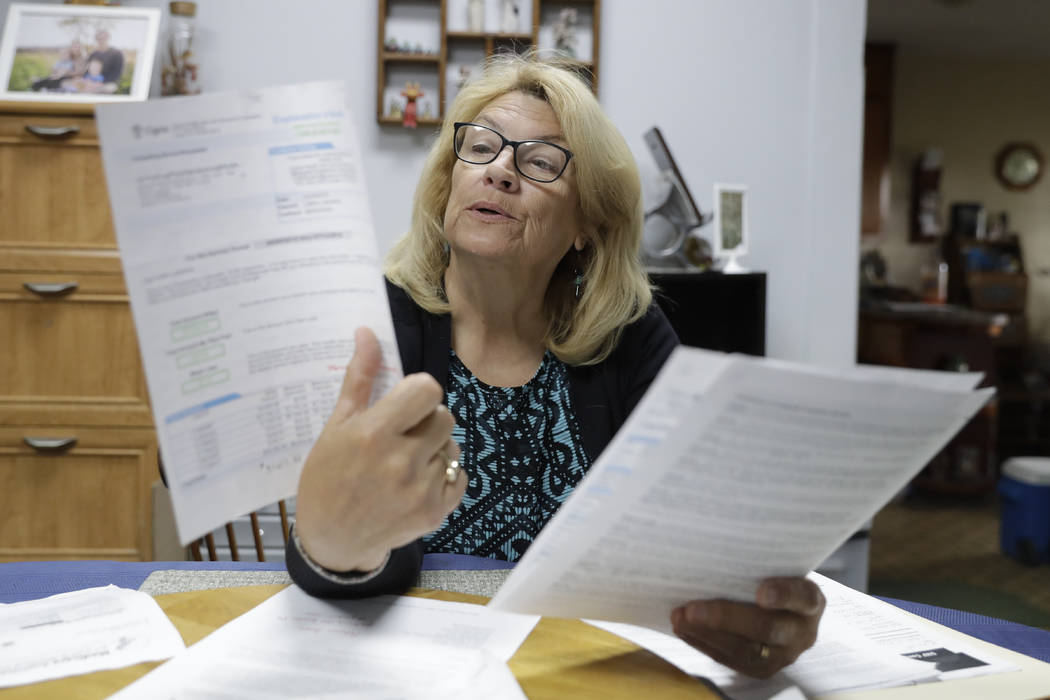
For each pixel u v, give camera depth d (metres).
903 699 0.54
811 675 0.57
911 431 0.48
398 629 0.61
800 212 2.86
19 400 2.26
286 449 0.58
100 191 2.25
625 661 0.58
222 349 0.55
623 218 1.16
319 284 0.57
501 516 1.09
